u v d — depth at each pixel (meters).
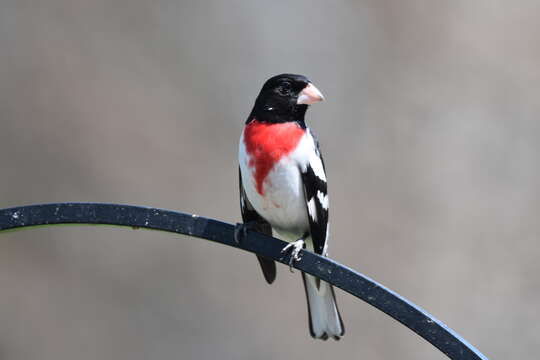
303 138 5.99
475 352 4.27
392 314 4.50
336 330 6.08
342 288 4.73
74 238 12.67
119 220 4.88
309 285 6.12
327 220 6.17
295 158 5.93
